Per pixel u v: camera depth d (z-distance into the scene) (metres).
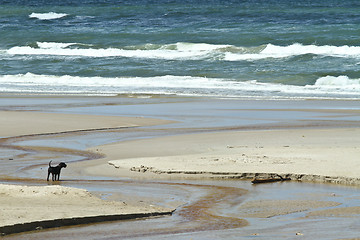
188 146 44.41
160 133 51.41
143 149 43.75
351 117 60.00
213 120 58.78
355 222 24.33
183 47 122.00
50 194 27.22
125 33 134.75
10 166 38.19
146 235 22.19
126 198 29.03
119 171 36.28
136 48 123.44
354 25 135.50
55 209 24.84
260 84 88.81
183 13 164.88
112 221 24.36
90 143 47.03
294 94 79.62
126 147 44.81
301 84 89.50
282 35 124.69
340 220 24.72
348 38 119.12
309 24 140.62
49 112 63.97
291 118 59.69
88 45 126.56
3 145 46.34
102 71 102.50
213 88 85.56
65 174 35.69
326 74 93.19
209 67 102.75
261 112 64.19
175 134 50.69
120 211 25.22
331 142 45.06
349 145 43.44
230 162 37.25
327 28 132.00
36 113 62.78
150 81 93.31
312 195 29.95
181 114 62.97
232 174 34.53
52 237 21.81
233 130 52.41
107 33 136.88
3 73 103.88
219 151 41.78
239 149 42.34
